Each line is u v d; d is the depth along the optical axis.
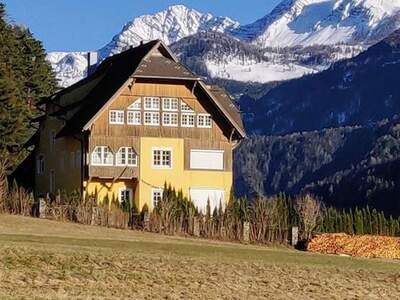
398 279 54.19
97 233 73.56
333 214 86.25
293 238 80.50
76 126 95.25
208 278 48.62
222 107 94.44
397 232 87.38
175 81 94.00
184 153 94.06
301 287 48.69
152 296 42.78
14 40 124.06
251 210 82.69
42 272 45.66
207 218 81.19
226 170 95.06
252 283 48.50
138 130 93.06
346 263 61.53
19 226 73.69
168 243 67.25
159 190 93.31
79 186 94.38
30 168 115.88
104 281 45.22
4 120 109.38
